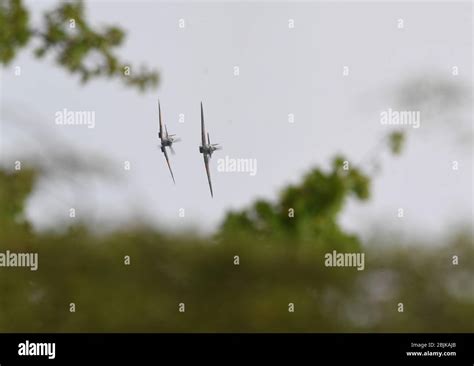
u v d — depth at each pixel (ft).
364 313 33.78
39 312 34.14
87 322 33.71
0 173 59.36
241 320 33.17
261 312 33.09
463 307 33.94
